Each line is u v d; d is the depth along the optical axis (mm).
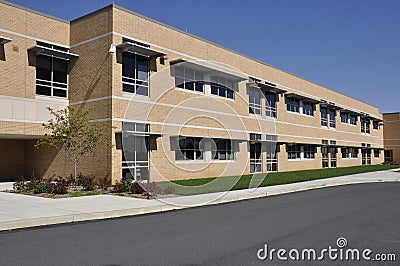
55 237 8609
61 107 22438
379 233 9031
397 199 16250
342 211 12719
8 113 20156
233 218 11367
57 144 21375
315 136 42312
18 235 8836
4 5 20625
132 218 11391
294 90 38750
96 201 14234
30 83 21344
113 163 20203
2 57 20328
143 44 22609
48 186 17172
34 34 21703
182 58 25297
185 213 12453
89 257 6902
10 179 23781
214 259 6773
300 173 32812
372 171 38656
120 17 21484
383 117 65500
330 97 46531
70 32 23188
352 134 52500
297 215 11914
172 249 7492
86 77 22031
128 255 7043
